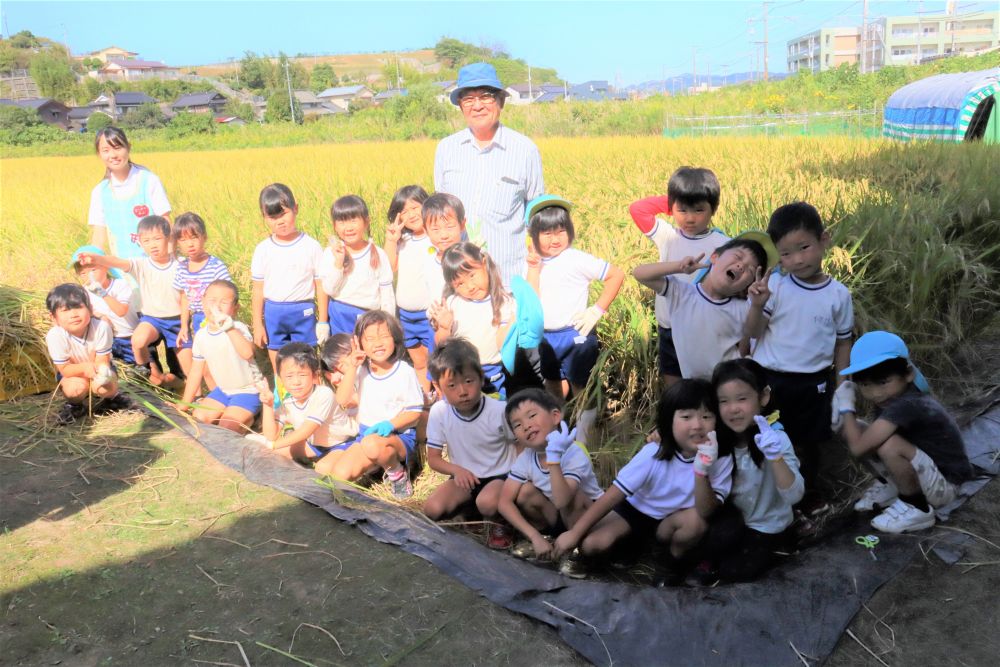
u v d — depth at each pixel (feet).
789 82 171.94
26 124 237.25
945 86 79.20
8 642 10.55
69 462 16.20
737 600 10.85
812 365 14.02
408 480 16.28
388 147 102.32
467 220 18.92
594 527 13.10
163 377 22.30
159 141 199.82
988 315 22.39
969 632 10.27
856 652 10.06
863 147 54.70
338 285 19.80
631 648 10.16
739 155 54.39
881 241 22.52
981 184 31.53
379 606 11.10
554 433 13.03
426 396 18.63
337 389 16.70
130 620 10.98
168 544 12.93
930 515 12.48
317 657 10.09
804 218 13.47
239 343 18.43
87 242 34.99
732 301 14.43
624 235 25.99
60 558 12.59
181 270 21.25
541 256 17.44
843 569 11.50
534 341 16.78
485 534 14.43
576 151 67.26
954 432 12.44
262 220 35.32
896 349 12.35
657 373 18.83
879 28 342.85
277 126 205.87
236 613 11.05
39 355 20.33
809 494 14.47
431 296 19.03
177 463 16.03
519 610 10.88
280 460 15.83
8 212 47.91
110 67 566.36
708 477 11.94
